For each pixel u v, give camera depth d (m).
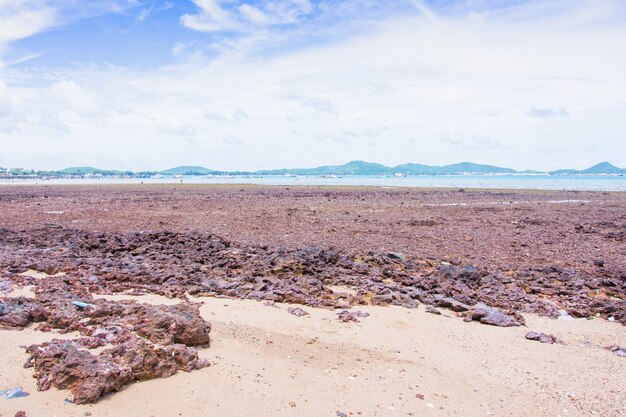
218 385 8.67
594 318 13.95
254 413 7.84
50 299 12.32
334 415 7.91
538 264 21.47
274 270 17.22
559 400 8.81
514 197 69.19
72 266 16.92
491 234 30.28
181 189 89.31
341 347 10.90
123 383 8.34
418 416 8.03
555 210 47.09
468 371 9.96
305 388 8.80
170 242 23.39
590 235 30.25
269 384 8.86
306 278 16.62
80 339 9.74
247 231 30.03
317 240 26.78
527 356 10.88
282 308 13.50
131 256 20.02
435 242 26.88
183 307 11.55
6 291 13.55
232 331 11.42
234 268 18.33
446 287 16.25
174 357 9.23
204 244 22.89
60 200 55.50
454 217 39.84
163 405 7.89
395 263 20.34
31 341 10.01
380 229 31.75
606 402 8.76
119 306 11.73
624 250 25.09
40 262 16.84
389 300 14.50
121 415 7.53
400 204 53.22
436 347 11.22
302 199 60.53
